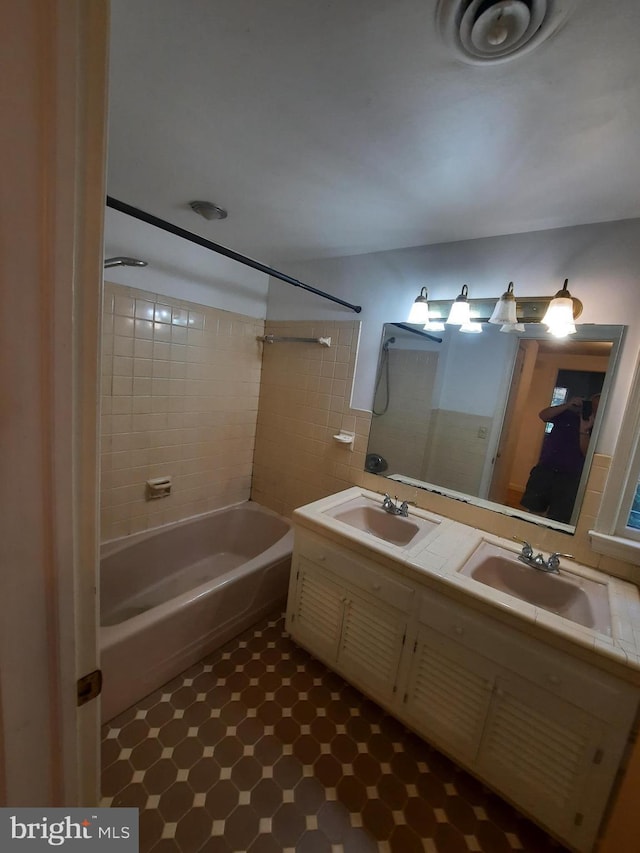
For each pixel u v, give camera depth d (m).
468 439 1.77
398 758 1.38
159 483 2.22
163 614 1.57
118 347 1.93
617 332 1.38
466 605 1.24
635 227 1.34
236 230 1.90
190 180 1.41
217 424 2.49
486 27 0.67
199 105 0.98
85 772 0.53
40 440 0.39
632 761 0.99
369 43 0.74
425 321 1.75
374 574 1.48
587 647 1.03
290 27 0.73
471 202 1.36
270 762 1.32
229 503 2.70
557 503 1.54
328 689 1.66
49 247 0.36
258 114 1.00
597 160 1.05
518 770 1.16
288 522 2.53
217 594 1.78
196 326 2.24
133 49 0.81
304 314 2.40
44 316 0.37
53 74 0.33
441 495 1.85
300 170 1.27
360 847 1.11
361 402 2.16
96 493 0.46
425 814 1.21
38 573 0.41
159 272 2.01
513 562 1.50
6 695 0.41
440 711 1.32
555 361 1.52
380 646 1.48
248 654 1.83
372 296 2.08
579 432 1.47
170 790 1.21
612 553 1.40
